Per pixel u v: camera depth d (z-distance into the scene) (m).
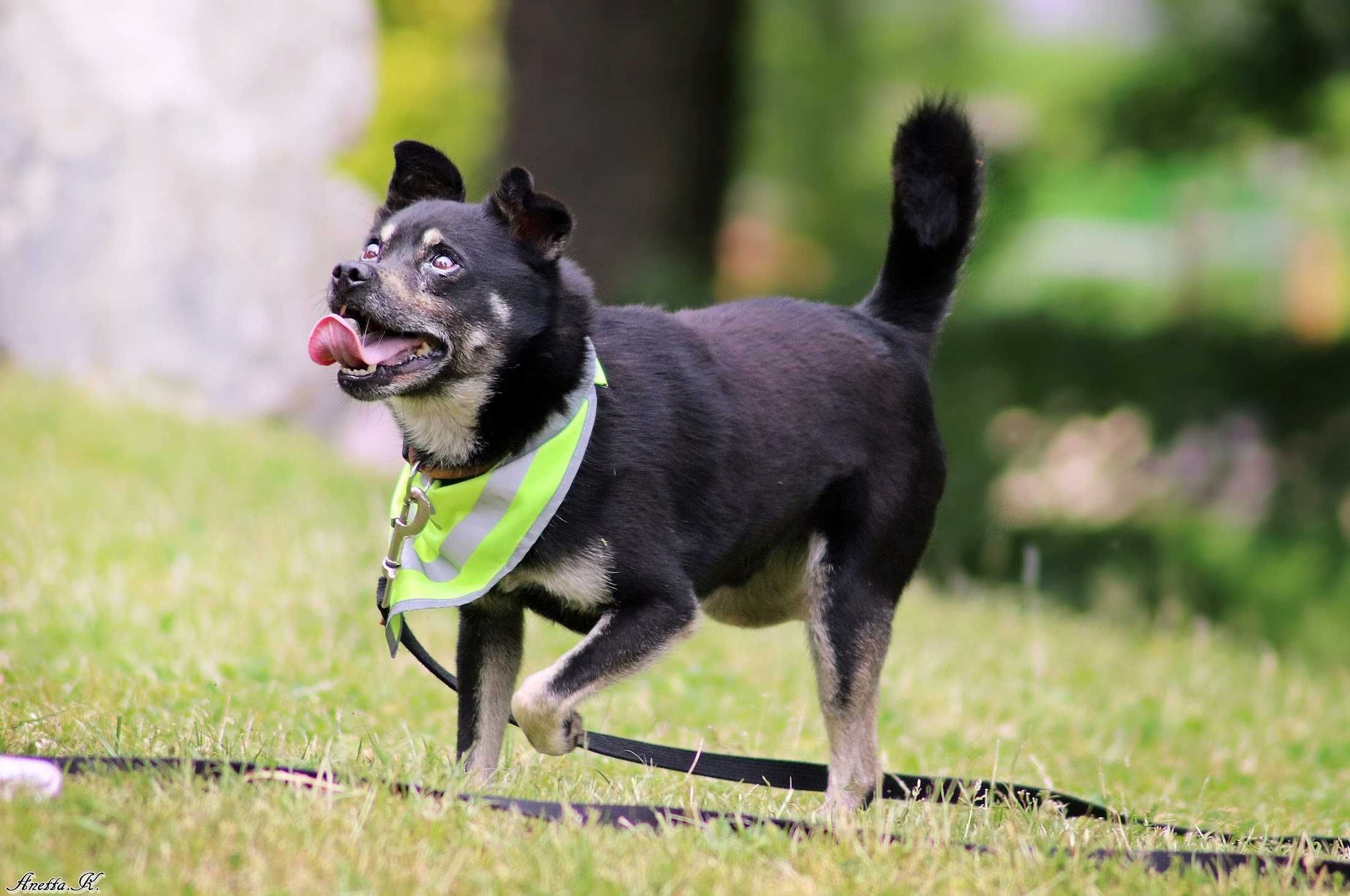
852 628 7.68
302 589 11.13
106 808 5.61
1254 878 5.96
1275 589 20.56
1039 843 6.27
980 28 36.31
